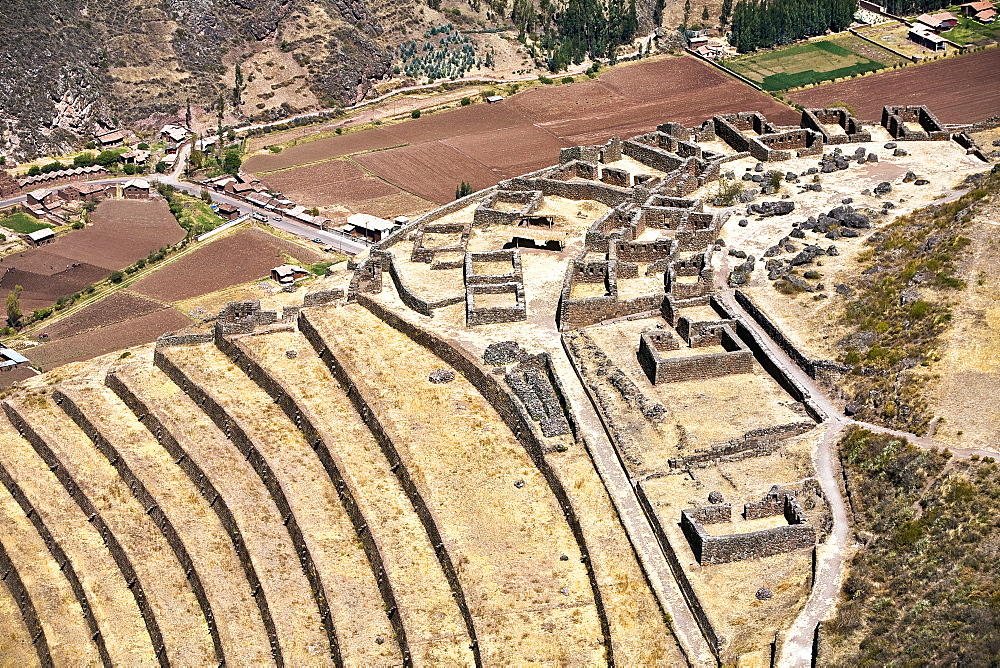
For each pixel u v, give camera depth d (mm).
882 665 80250
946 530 89188
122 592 116750
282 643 103375
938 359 107500
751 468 102250
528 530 104812
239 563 114188
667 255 135500
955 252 121312
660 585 93812
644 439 107312
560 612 96312
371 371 127938
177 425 129375
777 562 92500
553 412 114188
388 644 100812
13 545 124438
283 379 130375
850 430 104000
